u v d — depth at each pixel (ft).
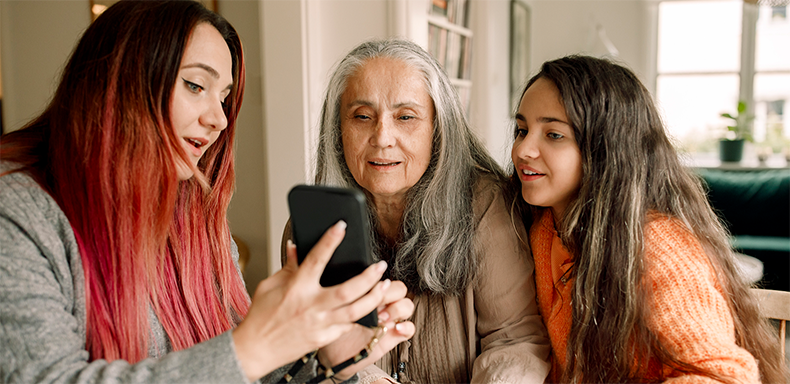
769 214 10.20
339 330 1.52
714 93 13.23
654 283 2.36
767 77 12.79
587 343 2.51
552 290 2.81
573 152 2.52
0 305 1.52
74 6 6.83
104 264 1.85
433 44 7.25
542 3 13.57
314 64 5.96
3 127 7.25
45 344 1.52
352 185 3.01
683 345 2.20
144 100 1.83
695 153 13.39
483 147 3.27
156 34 1.85
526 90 2.73
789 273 9.02
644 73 13.32
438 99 2.72
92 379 1.48
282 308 1.47
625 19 13.25
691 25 13.15
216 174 2.47
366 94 2.62
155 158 1.88
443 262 2.86
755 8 12.55
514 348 2.65
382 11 5.97
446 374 2.89
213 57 2.01
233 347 1.47
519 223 2.94
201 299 2.33
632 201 2.48
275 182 6.15
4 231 1.61
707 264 2.44
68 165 1.83
